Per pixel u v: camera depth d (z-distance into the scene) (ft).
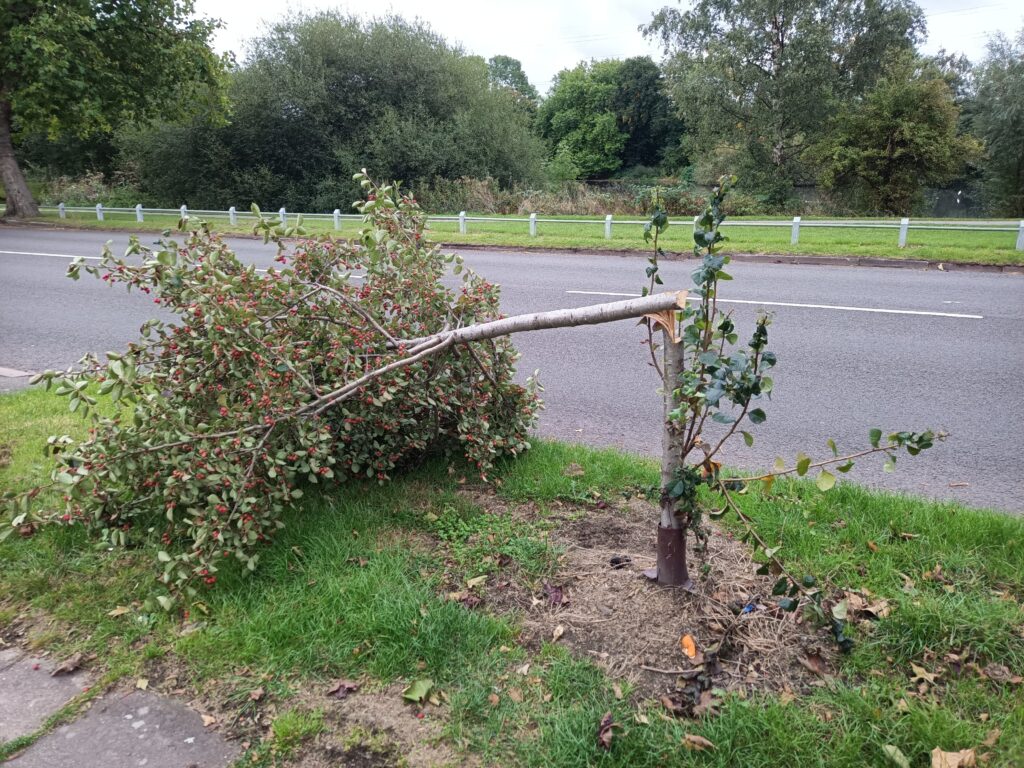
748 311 30.66
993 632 8.98
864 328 27.35
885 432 17.48
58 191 107.04
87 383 11.34
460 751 7.84
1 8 61.82
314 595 10.26
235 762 7.84
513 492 13.35
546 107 208.95
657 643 9.28
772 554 8.88
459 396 13.67
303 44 97.50
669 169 183.93
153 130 97.04
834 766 7.49
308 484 13.46
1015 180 113.50
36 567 11.38
